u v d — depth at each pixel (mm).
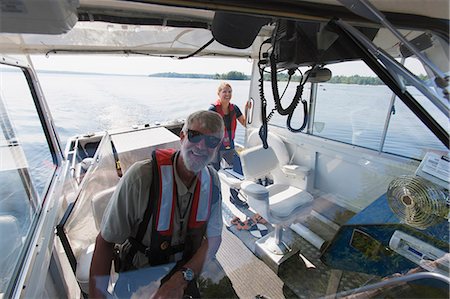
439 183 941
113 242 973
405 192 1019
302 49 934
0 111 1148
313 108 1956
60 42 1001
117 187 979
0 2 385
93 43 1105
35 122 1573
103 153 1617
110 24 869
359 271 904
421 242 864
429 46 743
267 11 596
